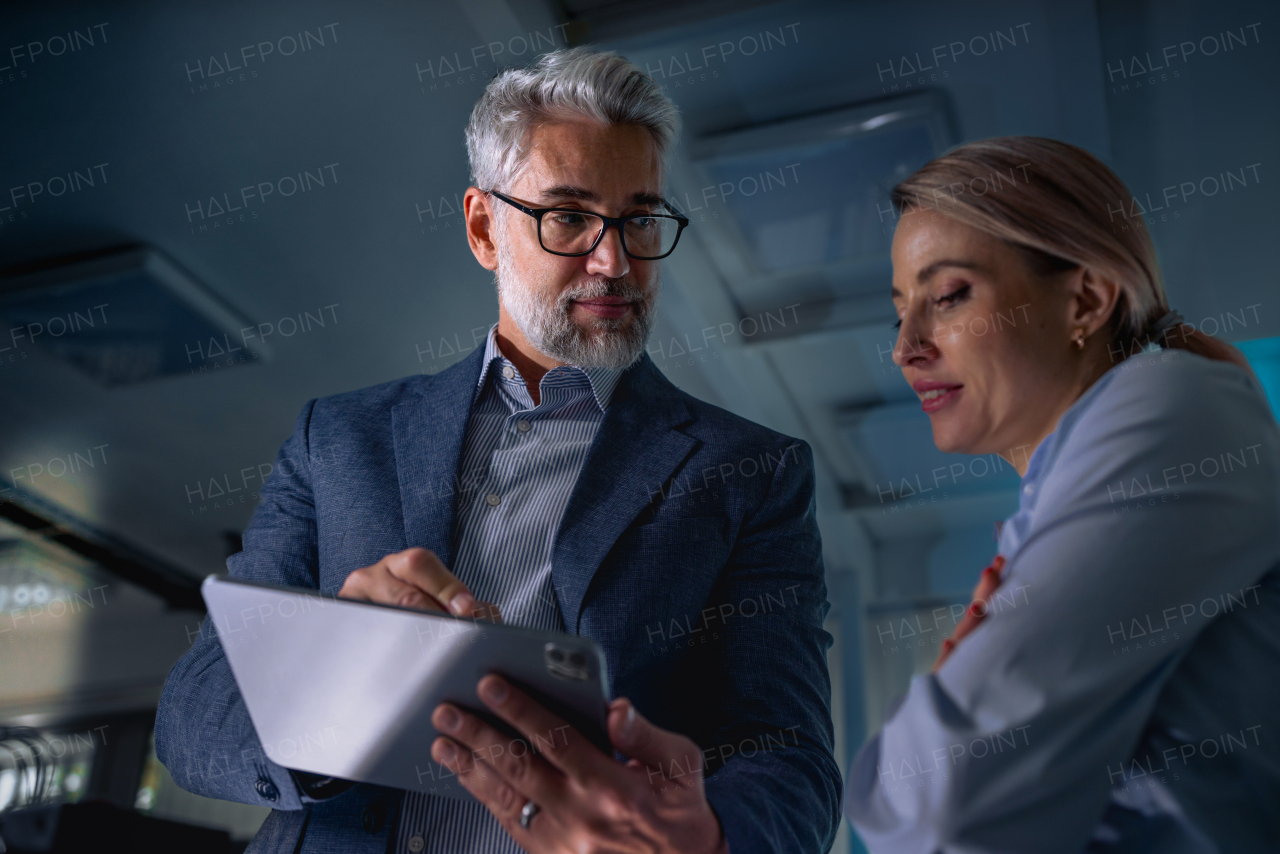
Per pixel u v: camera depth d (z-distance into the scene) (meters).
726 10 3.06
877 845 0.80
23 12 3.08
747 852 0.90
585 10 3.11
